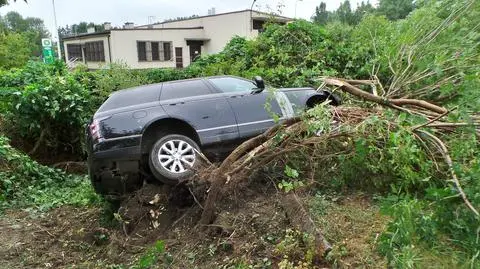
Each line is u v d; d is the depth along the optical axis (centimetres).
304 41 1230
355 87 634
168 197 591
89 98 1068
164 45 3312
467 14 623
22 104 981
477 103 449
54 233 612
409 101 544
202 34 3422
